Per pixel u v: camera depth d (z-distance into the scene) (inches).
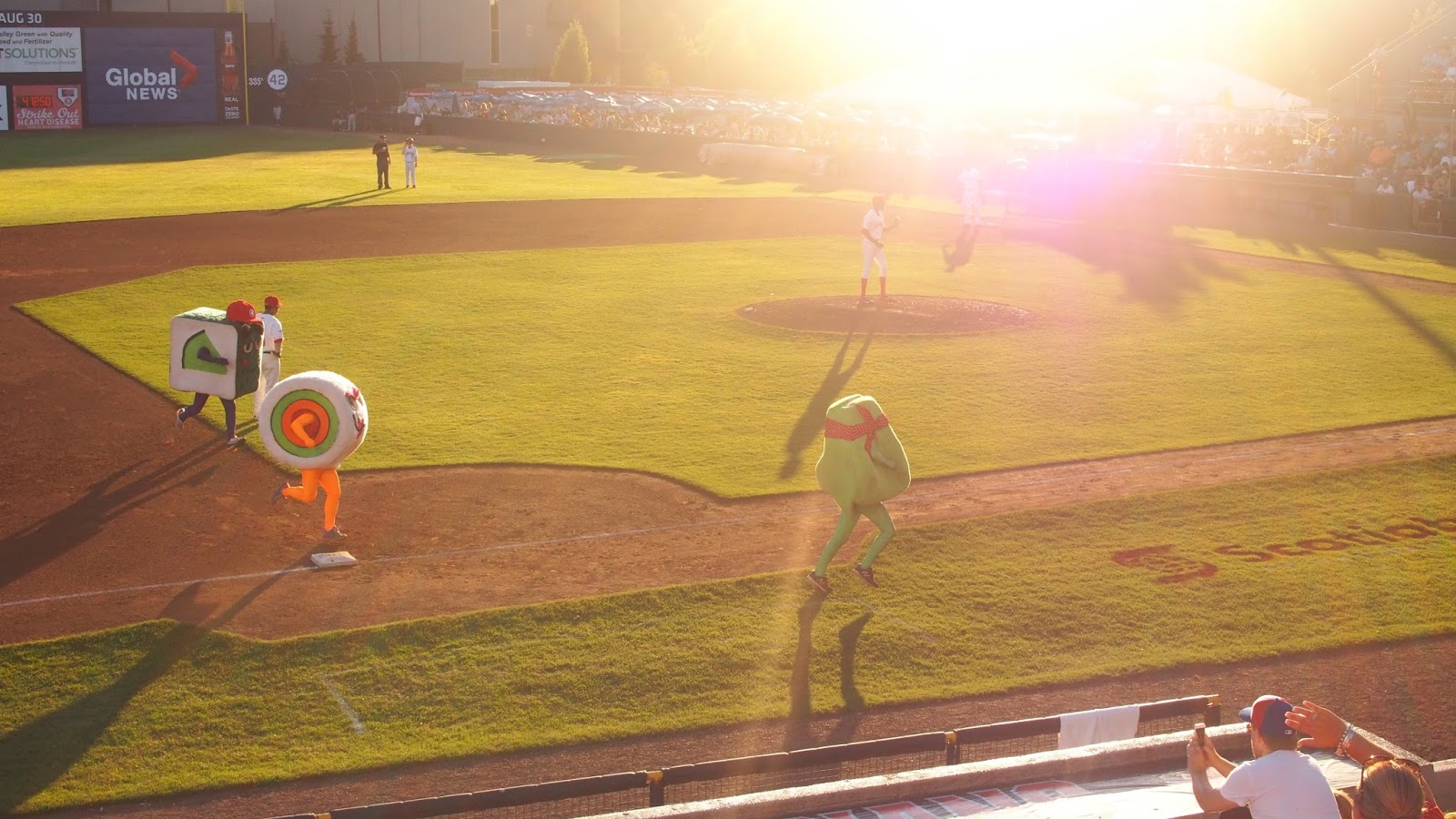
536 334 826.8
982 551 475.2
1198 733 253.3
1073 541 486.3
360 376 715.4
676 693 369.7
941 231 1352.1
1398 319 894.4
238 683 370.3
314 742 341.1
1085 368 753.0
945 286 1019.3
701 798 313.9
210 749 336.2
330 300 927.7
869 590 442.0
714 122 2342.5
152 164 2009.1
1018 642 405.4
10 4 3326.8
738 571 457.4
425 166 2028.8
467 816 300.7
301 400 460.4
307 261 1095.0
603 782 285.7
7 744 335.6
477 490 539.2
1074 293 992.2
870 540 486.9
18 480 543.2
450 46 3868.1
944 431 625.3
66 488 535.5
